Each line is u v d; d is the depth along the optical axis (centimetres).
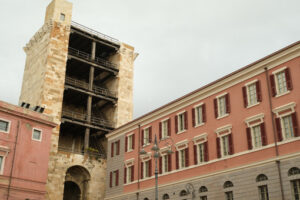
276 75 3172
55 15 5859
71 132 6109
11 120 3984
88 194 5262
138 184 4472
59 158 5103
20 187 3853
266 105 3170
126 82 6475
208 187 3488
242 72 3434
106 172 5250
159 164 4247
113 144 5262
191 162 3797
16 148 3938
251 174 3105
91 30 6328
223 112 3616
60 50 5681
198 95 3906
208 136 3666
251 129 3250
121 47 6619
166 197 4009
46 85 5353
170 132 4203
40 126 4253
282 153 2919
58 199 4884
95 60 6669
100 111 6550
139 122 4788
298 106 2905
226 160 3391
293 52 3025
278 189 2850
